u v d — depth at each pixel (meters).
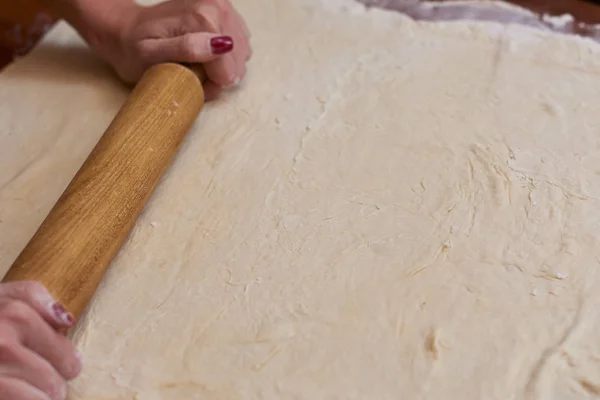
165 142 0.52
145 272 0.49
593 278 0.46
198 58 0.56
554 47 0.61
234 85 0.60
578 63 0.60
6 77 0.63
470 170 0.52
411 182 0.52
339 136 0.55
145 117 0.52
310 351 0.45
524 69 0.59
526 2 0.69
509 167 0.52
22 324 0.42
